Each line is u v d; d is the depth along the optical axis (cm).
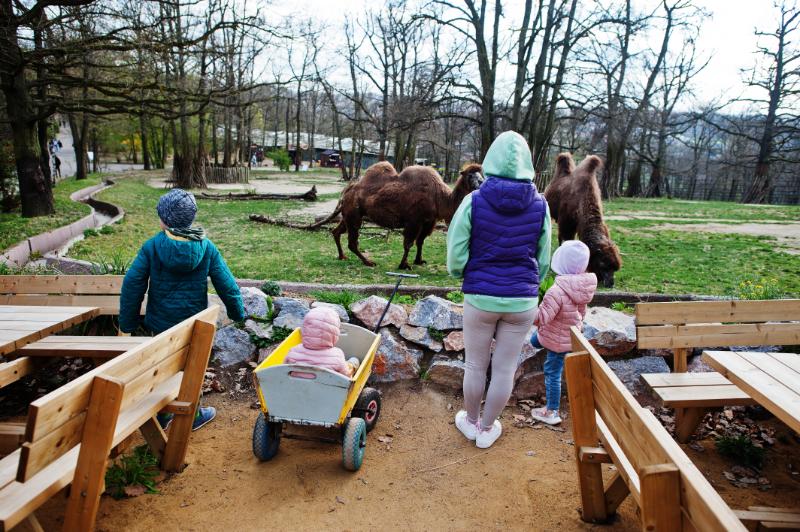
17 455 264
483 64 2467
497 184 324
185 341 319
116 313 447
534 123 2527
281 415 334
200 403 436
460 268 343
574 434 283
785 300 385
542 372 455
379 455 367
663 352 465
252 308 498
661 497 179
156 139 5719
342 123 6172
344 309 505
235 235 1388
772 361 305
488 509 309
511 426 409
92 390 231
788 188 4634
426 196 864
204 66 2036
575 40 2430
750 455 358
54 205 1670
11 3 1309
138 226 1441
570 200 836
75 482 238
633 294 602
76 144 3372
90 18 1323
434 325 485
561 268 383
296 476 339
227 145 4075
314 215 1886
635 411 213
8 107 1445
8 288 458
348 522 296
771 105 3812
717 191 5466
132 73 1472
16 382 459
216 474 339
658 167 4394
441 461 360
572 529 292
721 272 880
